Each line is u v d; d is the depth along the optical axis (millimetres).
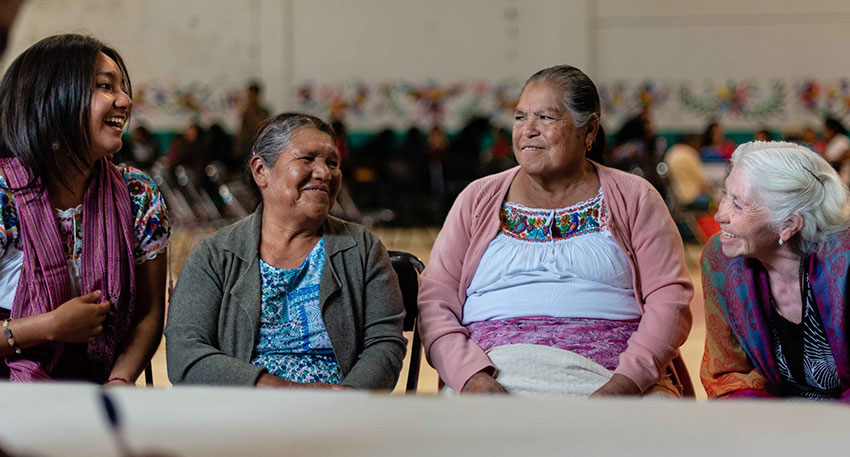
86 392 1177
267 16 10922
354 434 995
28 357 1969
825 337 1886
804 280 1897
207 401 1126
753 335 1951
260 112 8953
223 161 8766
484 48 10742
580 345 2086
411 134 8273
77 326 1924
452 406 1100
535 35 10641
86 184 2080
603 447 952
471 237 2277
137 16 11016
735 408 1088
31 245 1964
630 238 2197
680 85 10477
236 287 2066
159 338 2172
